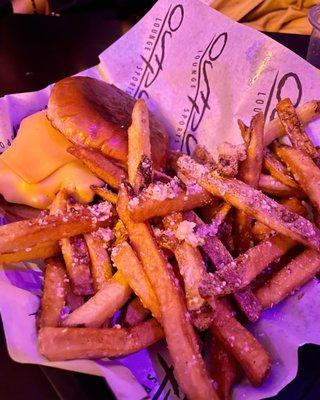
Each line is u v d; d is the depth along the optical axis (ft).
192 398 0.69
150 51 1.18
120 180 0.92
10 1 1.69
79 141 1.00
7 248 0.80
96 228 0.85
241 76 1.07
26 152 1.01
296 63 1.01
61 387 0.71
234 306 0.83
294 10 1.67
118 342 0.73
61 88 1.06
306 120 0.98
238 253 0.89
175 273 0.82
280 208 0.83
